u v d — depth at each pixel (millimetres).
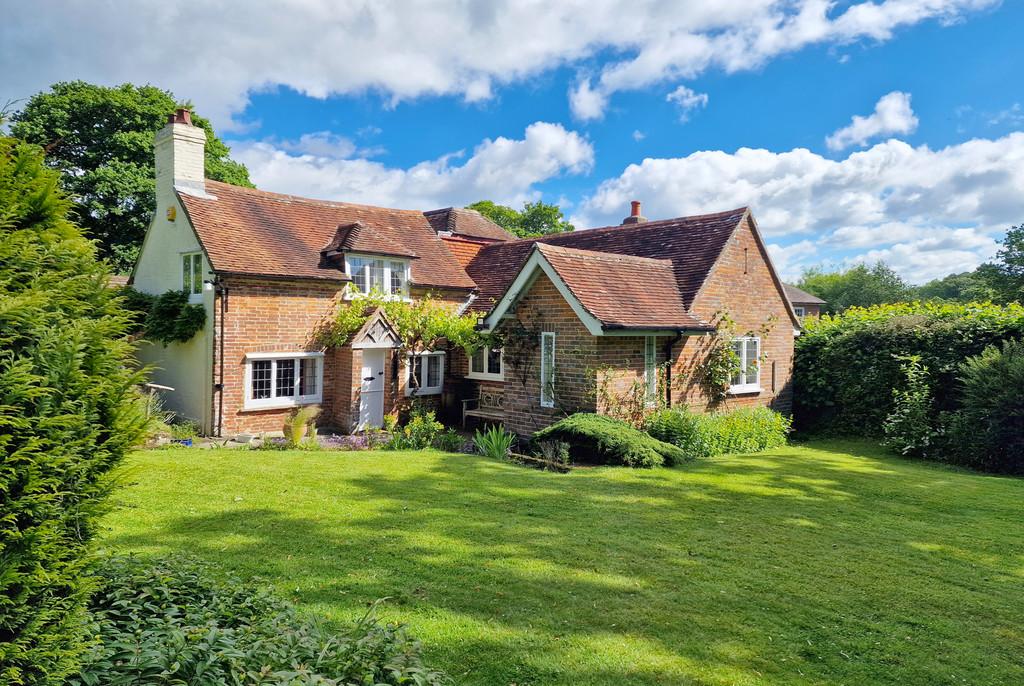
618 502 9195
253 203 18516
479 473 10953
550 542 7242
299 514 8000
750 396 17828
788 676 4516
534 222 59969
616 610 5512
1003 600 5926
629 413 14523
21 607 3121
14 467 3178
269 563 6246
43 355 3416
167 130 17656
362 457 12305
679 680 4422
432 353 19531
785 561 6859
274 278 16172
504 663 4539
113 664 3242
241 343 15938
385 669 3572
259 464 11070
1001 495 10281
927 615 5570
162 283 18188
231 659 3264
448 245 23344
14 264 3557
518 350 15766
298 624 4223
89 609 4105
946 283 68438
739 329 17500
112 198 27594
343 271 17797
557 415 14742
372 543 6980
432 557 6605
